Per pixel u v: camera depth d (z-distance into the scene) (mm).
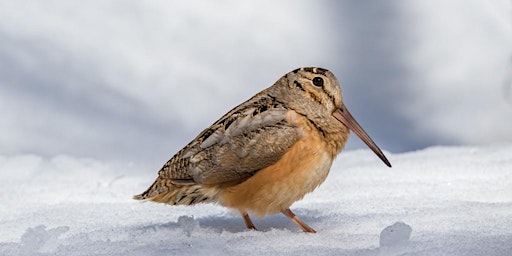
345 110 9359
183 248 8055
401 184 11312
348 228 8992
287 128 8961
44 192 11812
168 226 9344
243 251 8055
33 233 8352
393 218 9250
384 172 12281
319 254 7832
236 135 9023
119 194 11633
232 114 9219
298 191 9047
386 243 7750
